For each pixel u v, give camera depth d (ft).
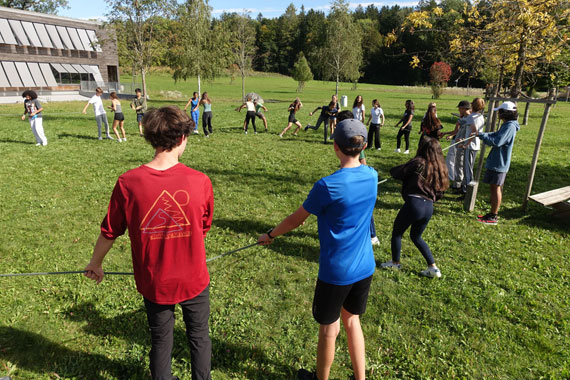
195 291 7.38
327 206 7.50
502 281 14.69
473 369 10.11
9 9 106.22
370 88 236.22
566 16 32.42
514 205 23.86
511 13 33.24
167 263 6.97
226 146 41.45
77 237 18.16
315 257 16.49
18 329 11.37
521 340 11.27
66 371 9.84
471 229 19.97
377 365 10.28
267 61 391.45
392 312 12.66
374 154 38.09
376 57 334.65
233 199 24.22
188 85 193.47
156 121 6.75
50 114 69.92
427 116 26.66
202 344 7.85
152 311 7.35
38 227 19.13
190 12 112.47
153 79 232.94
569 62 38.99
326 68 147.02
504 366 10.26
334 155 37.35
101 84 124.88
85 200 23.40
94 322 11.85
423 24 38.01
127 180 6.72
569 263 16.20
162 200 6.72
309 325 11.93
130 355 10.45
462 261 16.35
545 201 20.17
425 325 11.91
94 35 126.82
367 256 8.11
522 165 34.91
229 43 122.72
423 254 14.78
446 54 38.22
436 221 20.98
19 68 108.58
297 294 13.61
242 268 15.46
